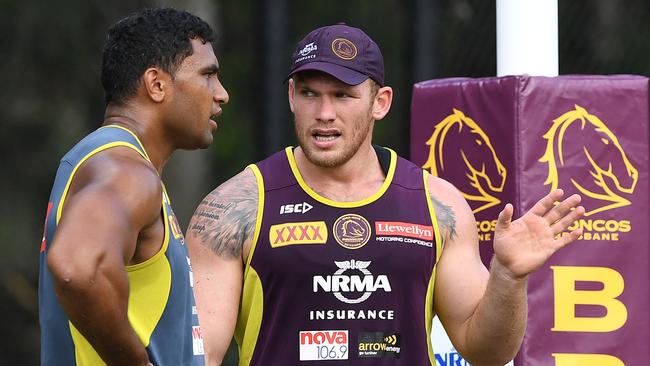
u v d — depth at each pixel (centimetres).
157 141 1150
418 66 2311
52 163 3800
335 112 1305
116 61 1141
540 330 1457
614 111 1470
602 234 1466
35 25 3759
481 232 1498
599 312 1464
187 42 1146
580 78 1473
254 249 1323
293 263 1314
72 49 3762
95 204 1003
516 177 1460
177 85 1142
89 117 3800
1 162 3778
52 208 1075
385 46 3356
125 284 998
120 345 1007
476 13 2545
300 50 1330
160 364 1100
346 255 1317
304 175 1355
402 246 1323
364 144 1350
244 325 1339
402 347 1319
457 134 1518
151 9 1167
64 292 978
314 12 3503
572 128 1466
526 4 1561
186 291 1131
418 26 2305
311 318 1312
